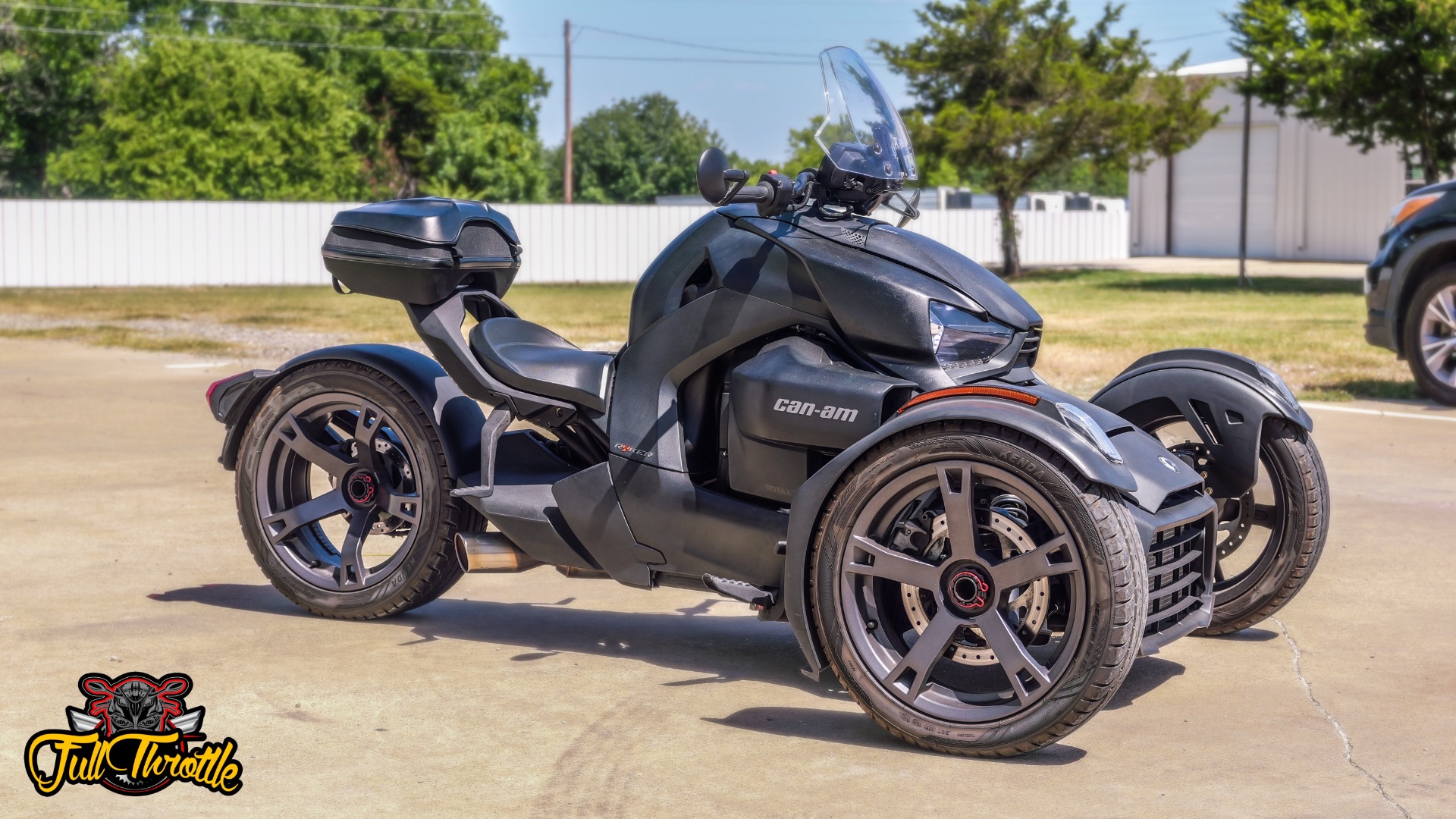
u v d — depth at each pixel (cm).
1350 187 3578
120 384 1152
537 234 3400
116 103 4800
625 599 488
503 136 6166
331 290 2950
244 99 4772
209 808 287
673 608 475
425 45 6656
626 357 405
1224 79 3788
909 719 327
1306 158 3669
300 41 6134
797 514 340
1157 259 4084
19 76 5156
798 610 340
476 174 6081
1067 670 310
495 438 414
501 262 449
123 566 513
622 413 400
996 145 3306
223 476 710
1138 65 3294
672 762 318
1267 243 3806
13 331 1769
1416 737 339
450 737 333
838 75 389
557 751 325
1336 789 302
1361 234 3566
